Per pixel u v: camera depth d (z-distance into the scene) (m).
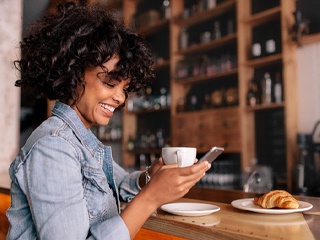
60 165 0.76
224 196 1.37
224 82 3.51
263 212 0.99
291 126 2.83
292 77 2.90
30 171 0.76
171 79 3.73
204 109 3.52
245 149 3.06
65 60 0.84
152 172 1.15
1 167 2.70
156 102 4.00
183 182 0.78
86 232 0.76
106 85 0.86
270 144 3.09
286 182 2.91
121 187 1.27
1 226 1.73
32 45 0.92
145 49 0.99
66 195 0.75
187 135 3.52
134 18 4.27
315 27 2.88
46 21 0.92
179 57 3.79
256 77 3.21
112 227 0.77
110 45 0.85
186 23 3.75
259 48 3.08
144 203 0.80
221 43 3.41
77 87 0.87
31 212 0.76
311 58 2.93
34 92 0.97
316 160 2.70
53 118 0.88
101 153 0.97
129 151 4.18
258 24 3.20
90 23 0.86
